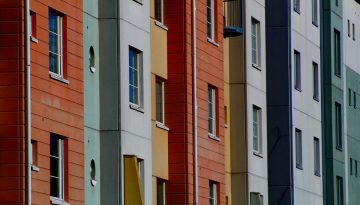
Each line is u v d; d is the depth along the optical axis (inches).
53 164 2714.1
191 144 3211.1
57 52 2746.1
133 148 2970.0
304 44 4136.3
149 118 3056.1
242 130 3651.6
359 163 4722.0
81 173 2792.8
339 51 4505.4
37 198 2628.0
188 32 3221.0
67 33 2763.3
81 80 2810.0
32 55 2637.8
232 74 3661.4
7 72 2583.7
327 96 4362.7
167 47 3206.2
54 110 2701.8
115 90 2910.9
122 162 2913.4
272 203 3949.3
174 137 3191.4
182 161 3186.5
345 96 4571.9
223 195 3410.4
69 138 2753.4
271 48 3949.3
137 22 3009.4
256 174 3695.9
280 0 3954.2
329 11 4379.9
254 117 3735.2
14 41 2583.7
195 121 3225.9
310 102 4180.6
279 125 3946.9
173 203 3184.1
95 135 2888.8
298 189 4018.2
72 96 2770.7
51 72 2716.5
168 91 3201.3
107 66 2915.8
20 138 2578.7
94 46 2898.6
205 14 3346.5
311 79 4200.3
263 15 3789.4
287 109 3941.9
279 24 3946.9
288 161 3941.9
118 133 2910.9
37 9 2659.9
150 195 3051.2
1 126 2583.7
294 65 4055.1
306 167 4119.1
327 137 4352.9
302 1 4136.3
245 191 3634.4
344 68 4569.4
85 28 2856.8
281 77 3941.9
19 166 2578.7
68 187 2743.6
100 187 2903.5
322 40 4343.0
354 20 4741.6
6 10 2583.7
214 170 3361.2
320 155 4274.1
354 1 4749.0
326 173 4345.5
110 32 2920.8
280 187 3946.9
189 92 3213.6
